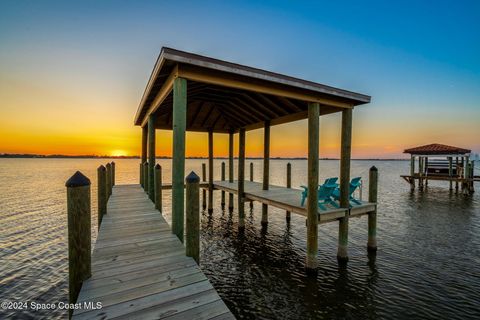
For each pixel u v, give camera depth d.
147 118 8.03
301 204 6.34
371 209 6.78
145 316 1.99
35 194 18.45
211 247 8.05
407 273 5.90
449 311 4.48
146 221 4.85
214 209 13.70
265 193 8.53
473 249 7.42
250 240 8.67
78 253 2.35
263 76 4.33
